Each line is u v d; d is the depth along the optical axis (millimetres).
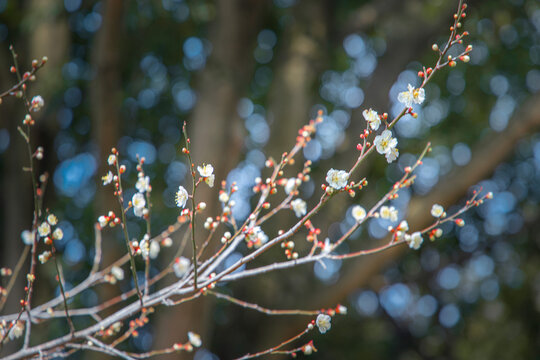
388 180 8070
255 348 6172
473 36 7078
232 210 2205
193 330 5020
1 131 7492
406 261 9531
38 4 6000
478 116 8422
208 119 5691
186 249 4859
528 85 8375
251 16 6004
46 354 2127
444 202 5488
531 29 7449
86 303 6250
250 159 8102
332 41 7164
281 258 5953
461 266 9836
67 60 6270
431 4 6719
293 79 6652
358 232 6734
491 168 5410
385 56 6781
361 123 6504
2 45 6191
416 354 9969
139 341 6500
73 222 7457
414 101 1734
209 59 5930
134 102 7730
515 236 9461
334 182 1760
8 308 6109
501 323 8516
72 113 7395
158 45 7145
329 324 1933
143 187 2039
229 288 6285
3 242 7566
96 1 6629
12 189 6539
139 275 6121
